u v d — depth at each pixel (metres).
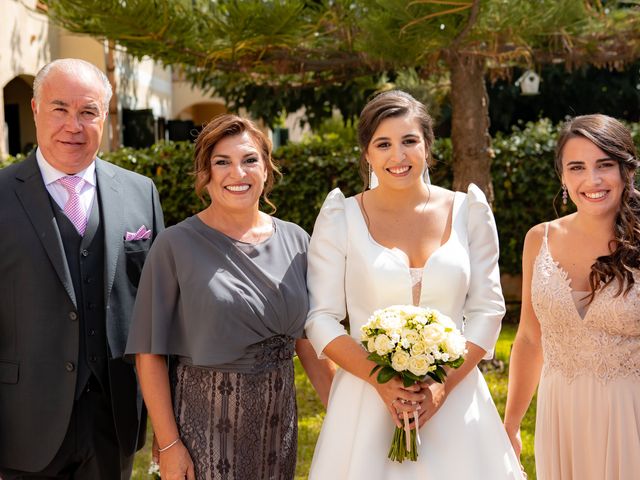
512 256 8.05
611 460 2.63
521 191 7.79
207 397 2.59
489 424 2.72
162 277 2.66
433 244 2.78
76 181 2.87
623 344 2.63
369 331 2.49
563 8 5.20
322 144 8.11
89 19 5.30
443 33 4.96
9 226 2.76
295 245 2.87
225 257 2.65
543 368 2.88
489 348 2.70
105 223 2.88
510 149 7.73
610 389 2.64
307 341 3.03
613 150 2.64
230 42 5.53
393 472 2.62
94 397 2.87
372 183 3.04
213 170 2.68
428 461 2.62
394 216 2.82
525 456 4.41
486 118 6.00
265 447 2.65
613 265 2.61
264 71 6.31
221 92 9.45
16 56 9.65
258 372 2.62
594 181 2.65
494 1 4.99
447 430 2.65
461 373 2.64
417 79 7.27
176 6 5.23
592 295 2.69
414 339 2.41
